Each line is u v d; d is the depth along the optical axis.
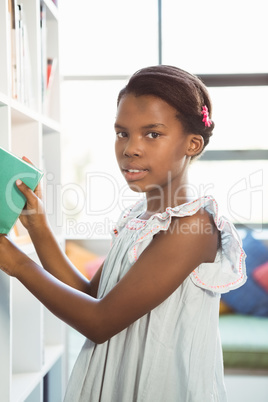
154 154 0.84
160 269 0.81
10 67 1.09
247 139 3.24
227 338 2.45
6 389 1.00
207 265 0.88
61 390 1.63
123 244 0.96
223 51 3.25
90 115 3.58
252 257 2.84
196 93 0.88
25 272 0.83
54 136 1.61
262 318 2.73
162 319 0.87
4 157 0.83
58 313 0.82
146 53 3.36
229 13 3.23
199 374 0.86
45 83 1.48
